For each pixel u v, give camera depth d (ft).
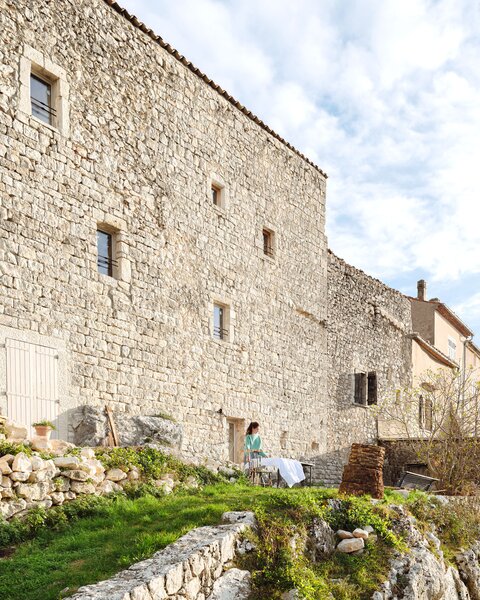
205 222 50.78
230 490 35.35
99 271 42.06
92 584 20.49
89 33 42.24
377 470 34.42
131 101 45.09
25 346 35.58
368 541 29.01
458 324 119.14
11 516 26.68
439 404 56.85
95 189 41.37
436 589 29.89
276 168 60.95
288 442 58.08
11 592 21.08
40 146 38.04
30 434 35.12
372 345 78.07
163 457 36.52
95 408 38.50
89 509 29.09
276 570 24.32
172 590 20.79
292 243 62.34
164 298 45.73
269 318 57.62
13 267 35.60
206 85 52.54
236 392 52.08
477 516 38.29
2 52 36.40
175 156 48.49
